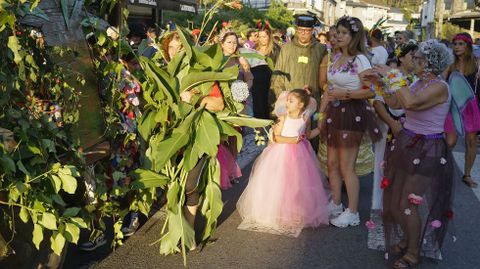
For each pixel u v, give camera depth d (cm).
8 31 261
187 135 368
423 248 404
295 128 468
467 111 611
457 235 459
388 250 400
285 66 586
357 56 463
